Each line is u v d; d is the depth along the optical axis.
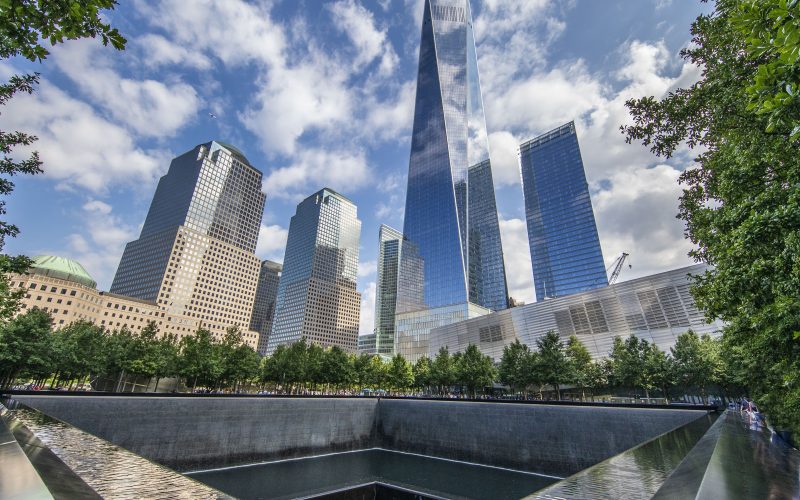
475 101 180.00
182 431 28.77
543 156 156.12
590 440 29.84
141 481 5.35
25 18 4.54
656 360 47.56
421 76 184.75
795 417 14.70
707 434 13.41
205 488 5.22
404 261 153.50
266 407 34.50
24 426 9.73
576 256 135.38
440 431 38.94
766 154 7.80
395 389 73.75
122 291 173.12
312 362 60.94
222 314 176.12
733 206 9.09
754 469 7.61
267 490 26.80
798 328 7.21
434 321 128.62
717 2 10.13
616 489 5.75
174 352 55.34
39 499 3.14
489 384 57.91
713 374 44.00
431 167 161.12
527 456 32.62
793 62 4.10
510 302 151.38
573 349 61.81
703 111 11.86
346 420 41.19
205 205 187.88
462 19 186.38
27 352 37.12
